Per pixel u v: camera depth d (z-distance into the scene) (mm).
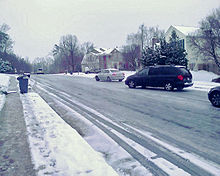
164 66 13156
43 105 7961
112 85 17328
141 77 14180
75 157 3309
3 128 4906
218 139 4125
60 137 4266
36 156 3355
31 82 22234
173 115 6223
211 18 21625
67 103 8773
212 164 3094
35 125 5164
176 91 12461
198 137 4258
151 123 5383
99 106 7957
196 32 25359
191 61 29438
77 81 23188
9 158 3293
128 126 5148
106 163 3100
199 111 6723
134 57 46125
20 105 7938
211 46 22516
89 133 4695
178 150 3625
